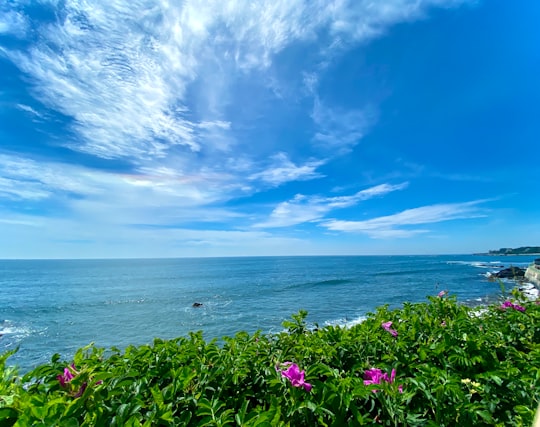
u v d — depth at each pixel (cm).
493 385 227
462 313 388
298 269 10456
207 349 271
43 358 1656
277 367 230
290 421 183
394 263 14062
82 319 2625
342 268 10512
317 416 187
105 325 2395
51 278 7850
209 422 167
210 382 223
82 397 161
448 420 194
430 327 334
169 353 264
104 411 164
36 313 2925
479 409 204
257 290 4412
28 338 2062
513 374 232
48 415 148
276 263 16950
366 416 186
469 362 250
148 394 208
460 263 12850
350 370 256
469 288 3884
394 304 2864
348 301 3161
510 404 215
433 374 215
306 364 263
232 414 195
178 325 2309
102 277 8094
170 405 176
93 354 254
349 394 188
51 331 2239
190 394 209
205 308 2991
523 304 424
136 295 4144
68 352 1747
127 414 161
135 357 245
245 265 14725
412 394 196
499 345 295
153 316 2673
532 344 310
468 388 227
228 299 3572
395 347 284
